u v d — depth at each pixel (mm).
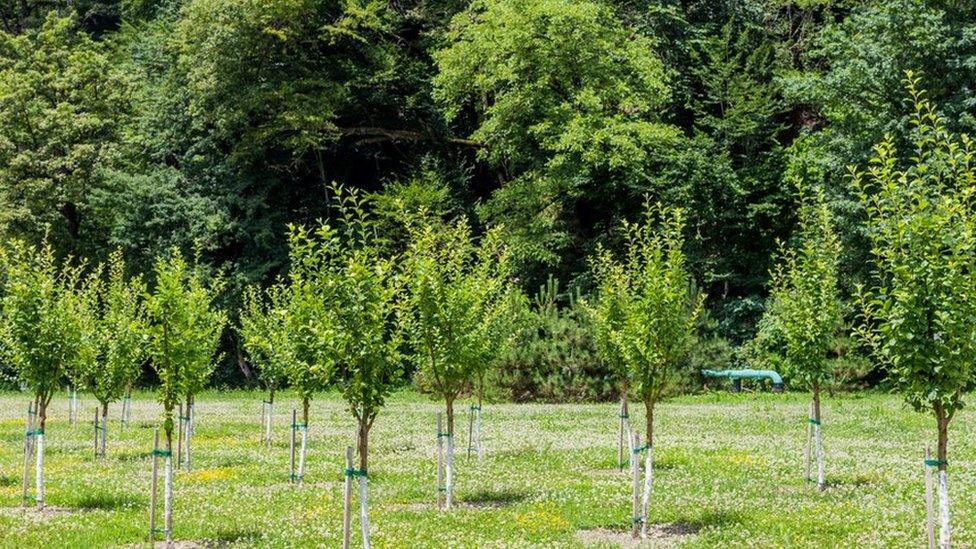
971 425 34562
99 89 66562
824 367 21328
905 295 13461
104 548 15906
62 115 63344
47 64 66125
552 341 47844
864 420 36312
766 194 59562
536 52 58406
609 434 32750
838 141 52375
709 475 23281
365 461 15281
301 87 64312
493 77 59562
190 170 67875
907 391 13844
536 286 63219
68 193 62344
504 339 25828
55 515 18953
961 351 13266
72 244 64562
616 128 56781
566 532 17125
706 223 60062
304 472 24609
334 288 15672
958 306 13273
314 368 16062
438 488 19672
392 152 73625
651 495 20453
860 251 50250
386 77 66312
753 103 58375
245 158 65562
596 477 23250
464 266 23625
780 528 16875
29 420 20172
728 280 60250
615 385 47062
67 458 27859
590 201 64500
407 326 20125
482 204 68750
